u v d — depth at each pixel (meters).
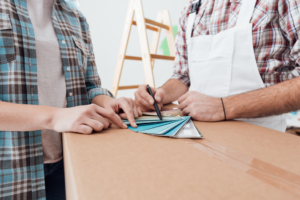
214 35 0.83
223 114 0.56
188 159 0.28
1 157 0.56
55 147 0.69
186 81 1.05
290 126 1.39
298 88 0.52
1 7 0.56
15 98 0.57
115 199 0.18
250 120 0.72
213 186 0.20
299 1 0.58
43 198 0.61
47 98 0.68
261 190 0.20
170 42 2.21
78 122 0.42
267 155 0.30
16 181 0.57
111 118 0.48
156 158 0.28
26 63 0.59
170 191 0.19
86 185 0.20
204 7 0.90
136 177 0.22
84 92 0.81
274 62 0.69
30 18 0.67
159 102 0.69
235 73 0.76
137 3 1.71
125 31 1.90
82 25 0.92
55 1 0.76
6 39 0.56
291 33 0.62
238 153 0.31
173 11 2.60
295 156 0.30
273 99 0.55
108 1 3.11
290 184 0.21
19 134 0.57
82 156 0.28
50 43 0.69
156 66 2.86
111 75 3.30
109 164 0.26
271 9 0.66
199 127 0.49
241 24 0.73
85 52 0.87
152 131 0.43
